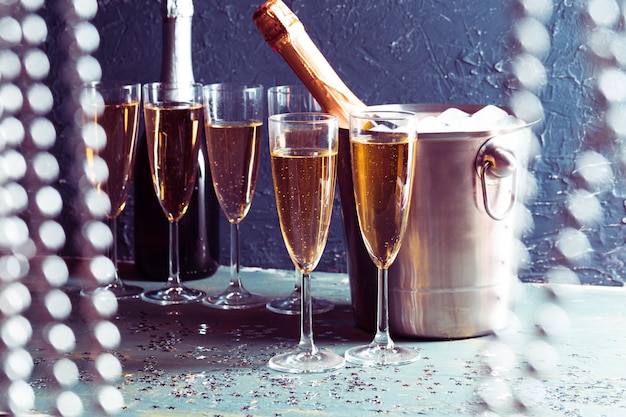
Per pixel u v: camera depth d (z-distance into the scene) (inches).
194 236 65.9
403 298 56.6
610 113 64.3
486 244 56.1
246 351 56.6
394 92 66.3
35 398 52.6
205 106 59.6
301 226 53.2
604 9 63.5
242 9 67.5
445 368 54.3
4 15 70.4
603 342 56.3
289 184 52.6
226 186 59.9
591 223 65.3
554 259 65.9
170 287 63.8
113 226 64.9
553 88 64.6
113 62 69.9
